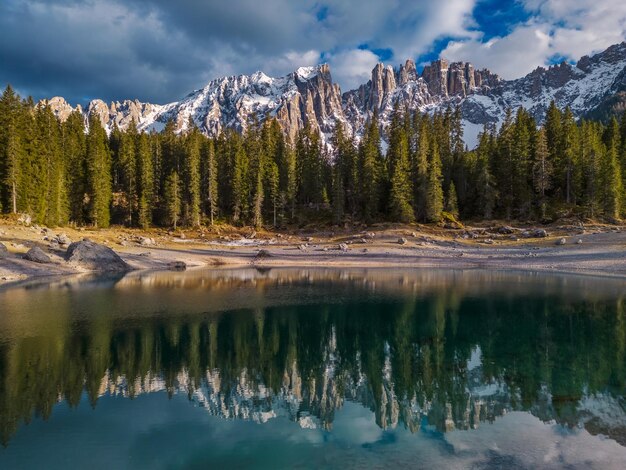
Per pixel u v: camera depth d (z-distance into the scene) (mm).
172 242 81125
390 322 26250
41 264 51906
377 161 99250
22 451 11000
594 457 9914
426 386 15641
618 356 18688
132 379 16656
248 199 103500
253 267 63156
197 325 25438
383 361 18859
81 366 18031
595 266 51844
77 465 10172
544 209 83000
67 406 14000
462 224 85938
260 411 13609
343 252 72312
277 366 18375
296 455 10391
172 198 92875
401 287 40906
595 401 13695
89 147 99312
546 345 20625
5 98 75250
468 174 98250
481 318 26719
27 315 27609
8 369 17531
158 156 106250
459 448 10562
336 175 105375
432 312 28797
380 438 11398
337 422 12586
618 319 25797
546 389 14883
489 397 14266
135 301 33156
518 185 89062
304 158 118750
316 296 35844
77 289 39312
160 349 20625
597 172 80812
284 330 24438
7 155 71312
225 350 20625
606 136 102438
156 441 11469
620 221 77312
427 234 81250
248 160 108375
